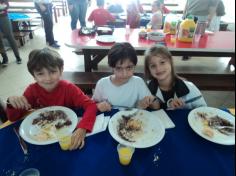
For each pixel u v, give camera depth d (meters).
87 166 0.77
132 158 0.81
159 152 0.84
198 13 2.74
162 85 1.35
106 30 2.24
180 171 0.75
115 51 1.17
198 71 3.19
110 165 0.77
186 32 2.02
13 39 3.21
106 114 1.08
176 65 3.37
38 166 0.77
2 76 2.98
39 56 1.09
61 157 0.81
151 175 0.74
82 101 1.16
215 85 2.06
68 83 1.25
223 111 1.11
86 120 0.99
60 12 6.42
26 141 0.87
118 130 0.96
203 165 0.78
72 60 3.55
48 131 0.95
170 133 0.95
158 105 1.23
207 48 1.90
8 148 0.85
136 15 2.97
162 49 1.29
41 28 5.29
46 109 1.09
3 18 2.99
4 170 0.75
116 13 3.92
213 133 0.95
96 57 2.65
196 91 1.32
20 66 3.29
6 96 2.52
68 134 0.92
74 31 2.39
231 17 3.98
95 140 0.90
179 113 1.09
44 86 1.18
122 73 1.22
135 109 1.11
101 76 2.19
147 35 2.16
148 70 1.35
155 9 3.07
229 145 0.88
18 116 1.06
